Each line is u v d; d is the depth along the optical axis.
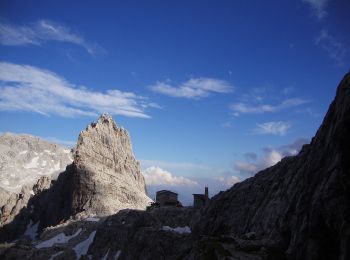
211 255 66.06
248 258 61.97
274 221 78.38
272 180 98.06
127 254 148.62
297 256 61.34
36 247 195.25
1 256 188.25
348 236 51.81
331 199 55.75
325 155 61.69
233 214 103.12
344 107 56.75
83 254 174.75
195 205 159.88
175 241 126.88
